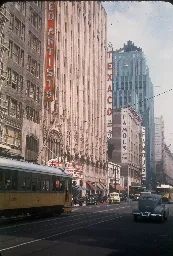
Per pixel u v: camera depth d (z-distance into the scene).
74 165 51.97
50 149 47.12
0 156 18.77
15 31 38.03
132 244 11.93
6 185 18.47
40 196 22.14
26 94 40.16
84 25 65.88
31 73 41.91
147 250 10.70
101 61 76.75
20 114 38.34
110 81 80.69
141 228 17.61
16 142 37.16
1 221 20.36
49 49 45.84
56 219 22.20
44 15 46.00
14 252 9.75
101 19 77.81
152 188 170.75
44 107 45.56
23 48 39.66
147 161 166.38
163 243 12.41
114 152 106.19
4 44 34.81
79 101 60.50
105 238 13.30
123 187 94.25
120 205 50.59
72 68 57.94
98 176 71.12
